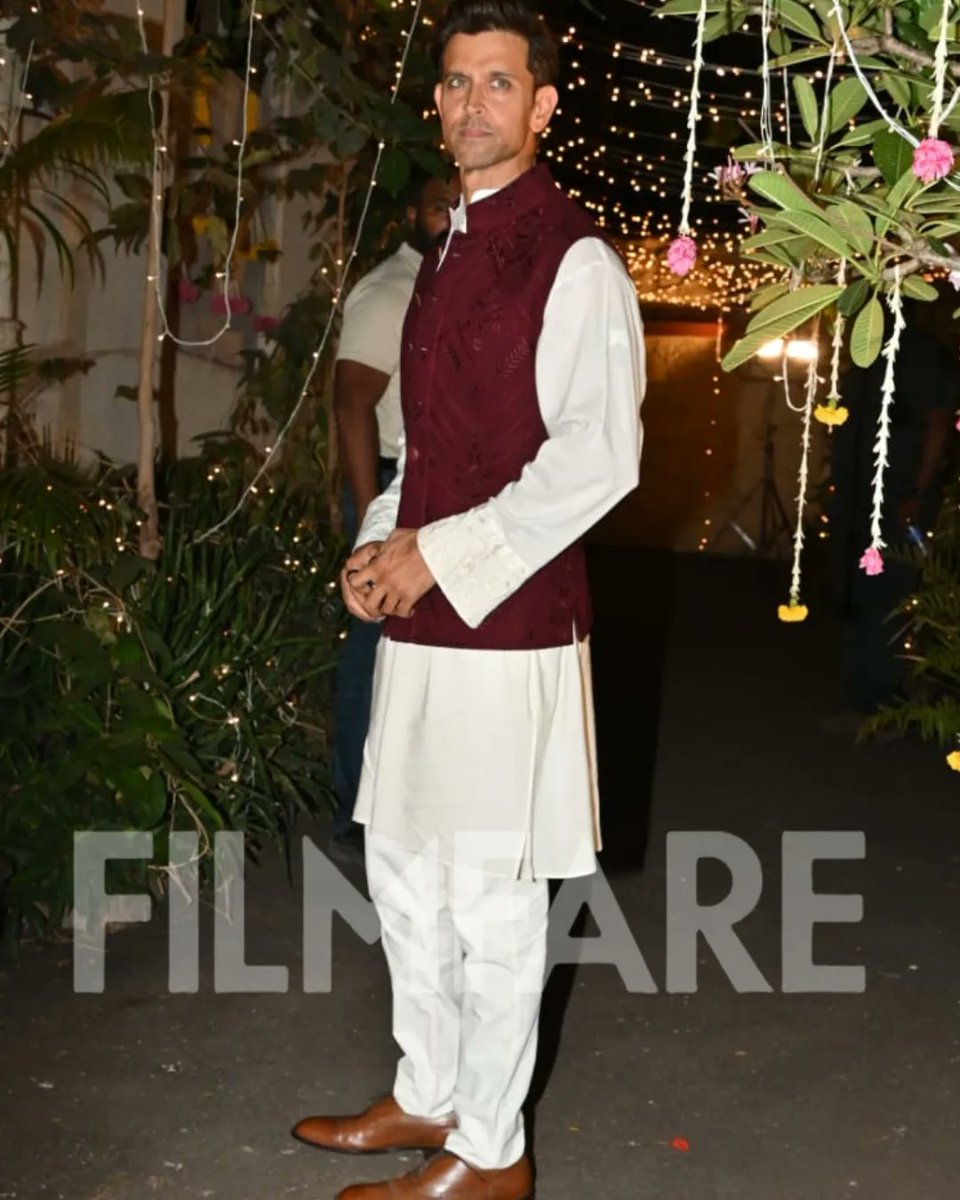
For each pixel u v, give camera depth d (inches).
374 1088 145.8
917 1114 145.9
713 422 598.5
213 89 249.3
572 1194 129.3
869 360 86.0
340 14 251.9
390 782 120.7
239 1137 135.9
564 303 112.7
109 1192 126.3
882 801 253.1
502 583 113.2
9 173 183.6
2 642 177.6
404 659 119.1
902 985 176.9
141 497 205.9
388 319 187.0
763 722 310.0
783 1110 145.6
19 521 174.9
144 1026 156.2
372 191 272.7
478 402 115.6
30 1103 140.0
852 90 92.0
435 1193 122.6
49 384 215.3
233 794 197.6
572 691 120.2
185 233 257.3
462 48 115.3
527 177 116.0
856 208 85.2
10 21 200.1
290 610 230.7
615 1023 163.2
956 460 342.0
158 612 194.7
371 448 187.8
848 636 299.9
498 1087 122.0
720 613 456.1
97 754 174.7
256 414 287.0
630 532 612.1
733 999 170.7
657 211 543.5
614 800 250.2
